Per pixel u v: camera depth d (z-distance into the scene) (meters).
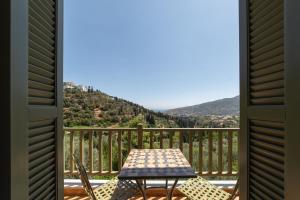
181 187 3.47
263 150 1.32
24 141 1.04
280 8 1.14
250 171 1.45
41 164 1.25
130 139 4.69
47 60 1.36
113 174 4.66
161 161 3.30
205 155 4.72
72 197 4.39
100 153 4.68
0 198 0.91
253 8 1.42
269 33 1.25
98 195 3.40
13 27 0.94
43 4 1.30
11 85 0.92
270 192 1.24
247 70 1.48
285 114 1.08
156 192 4.45
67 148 4.75
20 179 1.00
